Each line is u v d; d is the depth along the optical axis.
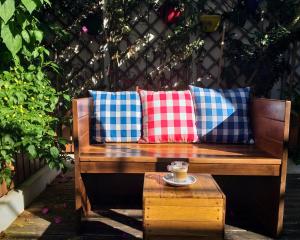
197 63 3.45
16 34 1.96
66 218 2.01
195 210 1.40
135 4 3.35
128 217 2.04
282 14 3.30
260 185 1.98
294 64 3.34
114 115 2.27
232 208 2.20
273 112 1.86
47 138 2.15
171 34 3.42
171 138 2.21
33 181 2.30
